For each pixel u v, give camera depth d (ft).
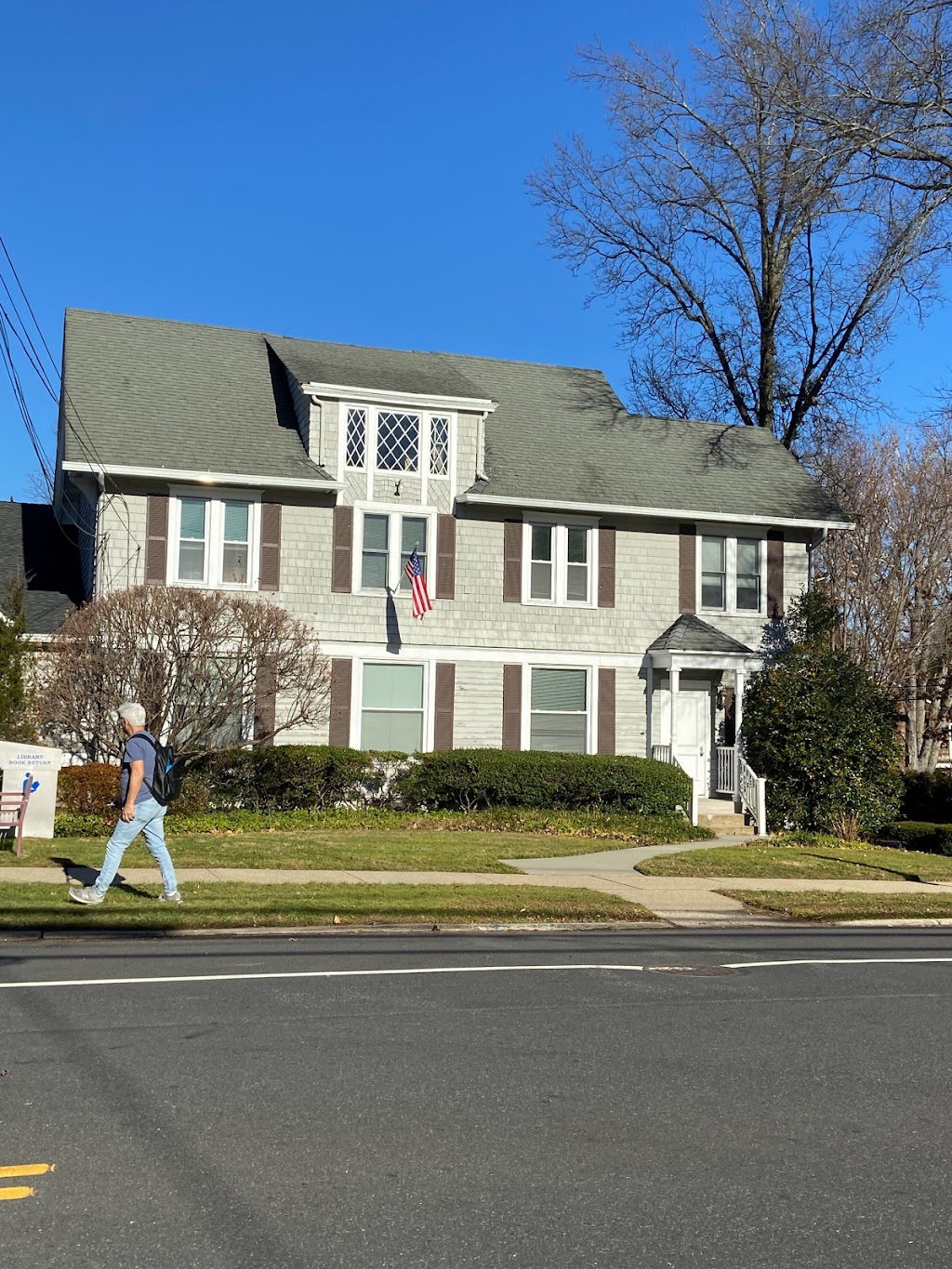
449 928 41.83
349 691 80.38
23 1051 23.25
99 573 75.05
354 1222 16.01
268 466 78.38
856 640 112.57
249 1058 23.29
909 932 45.42
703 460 95.66
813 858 64.08
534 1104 21.12
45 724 65.21
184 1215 16.03
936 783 91.91
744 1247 15.64
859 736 81.51
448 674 82.94
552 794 78.13
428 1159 18.31
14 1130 18.89
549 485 86.48
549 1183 17.58
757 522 90.02
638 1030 26.76
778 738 81.87
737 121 101.14
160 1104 20.34
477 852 59.67
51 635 68.95
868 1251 15.62
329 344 93.76
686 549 89.81
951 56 76.64
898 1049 25.98
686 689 90.12
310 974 31.53
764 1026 27.58
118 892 42.01
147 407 80.84
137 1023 25.66
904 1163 18.88
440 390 83.35
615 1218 16.42
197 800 67.87
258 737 73.51
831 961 37.09
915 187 82.12
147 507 76.28
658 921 45.55
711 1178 18.01
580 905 45.44
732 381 122.21
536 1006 28.78
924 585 112.47
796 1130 20.30
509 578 84.94
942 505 110.93
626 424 97.76
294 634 69.00
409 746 82.28
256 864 51.16
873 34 79.00
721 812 82.23
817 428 120.26
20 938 35.94
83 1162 17.70
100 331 87.40
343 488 79.82
